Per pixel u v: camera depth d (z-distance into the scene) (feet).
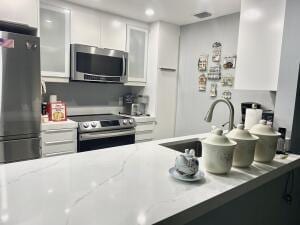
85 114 10.88
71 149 8.53
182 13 9.57
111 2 8.59
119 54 9.97
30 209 2.31
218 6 8.62
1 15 6.95
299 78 5.63
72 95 10.41
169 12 9.52
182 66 11.67
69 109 10.38
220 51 9.93
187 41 11.35
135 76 11.05
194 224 3.36
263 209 4.90
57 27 8.48
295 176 5.84
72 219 2.15
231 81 9.57
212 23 10.20
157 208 2.42
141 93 11.93
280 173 4.00
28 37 6.91
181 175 3.21
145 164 3.85
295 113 5.75
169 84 11.62
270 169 3.82
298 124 5.95
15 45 6.69
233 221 4.12
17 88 6.86
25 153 7.19
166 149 4.86
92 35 9.37
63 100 10.17
